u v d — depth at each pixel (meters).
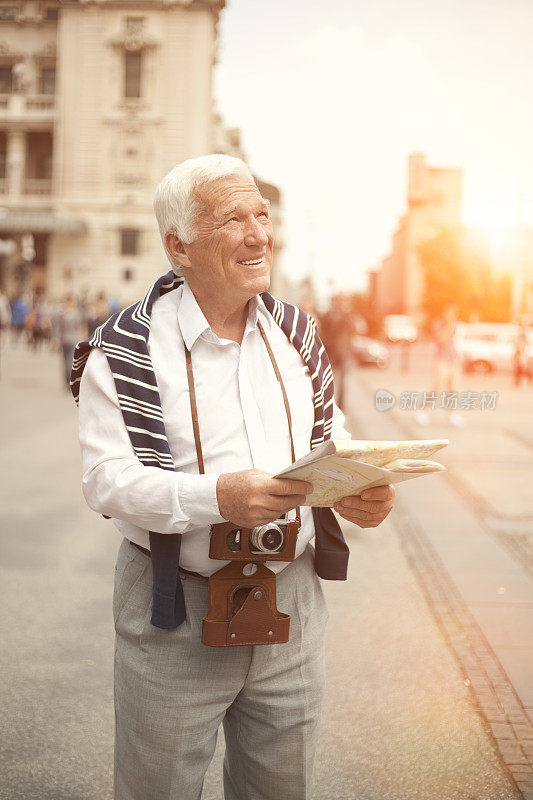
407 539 6.45
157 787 1.87
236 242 1.78
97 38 49.91
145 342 1.79
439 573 5.55
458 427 13.57
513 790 3.02
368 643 4.35
